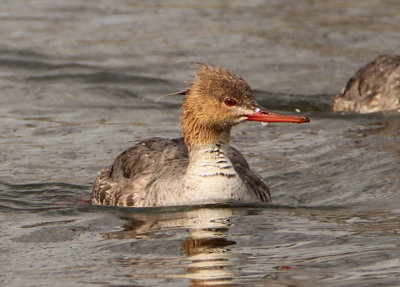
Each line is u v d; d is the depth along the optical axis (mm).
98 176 13305
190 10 26406
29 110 18500
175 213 11766
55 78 20891
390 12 26047
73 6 26797
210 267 9531
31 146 15930
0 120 17641
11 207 12695
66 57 22281
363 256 9766
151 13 26047
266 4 27141
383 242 10312
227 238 10594
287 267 9438
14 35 23875
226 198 11945
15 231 11289
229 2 27266
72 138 16500
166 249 10211
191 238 10617
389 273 9156
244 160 13242
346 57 22516
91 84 20531
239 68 21594
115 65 21766
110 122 17734
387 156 14898
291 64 22062
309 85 20750
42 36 23891
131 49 22922
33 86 20312
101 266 9680
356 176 13945
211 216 11562
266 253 9977
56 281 9242
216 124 11914
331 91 20406
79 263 9828
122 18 25531
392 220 11406
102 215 11977
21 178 14148
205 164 12008
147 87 20375
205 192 11945
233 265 9547
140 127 17344
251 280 9016
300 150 15586
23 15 25812
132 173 12797
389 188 13219
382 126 17453
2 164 14836
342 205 12430
